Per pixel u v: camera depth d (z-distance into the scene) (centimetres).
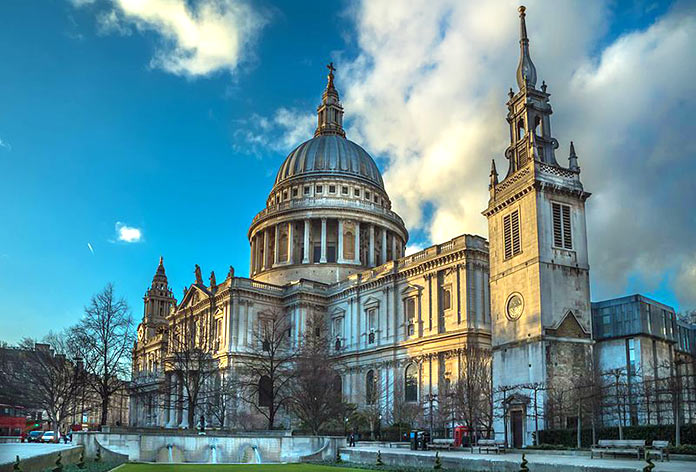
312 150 15188
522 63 8169
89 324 7981
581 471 3247
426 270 9919
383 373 10300
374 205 14412
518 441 7050
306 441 6278
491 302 7956
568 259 7462
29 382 11294
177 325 13312
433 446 6544
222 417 9481
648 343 8031
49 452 3584
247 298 11962
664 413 6875
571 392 6781
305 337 10444
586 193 7762
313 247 13912
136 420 15412
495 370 7694
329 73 17112
